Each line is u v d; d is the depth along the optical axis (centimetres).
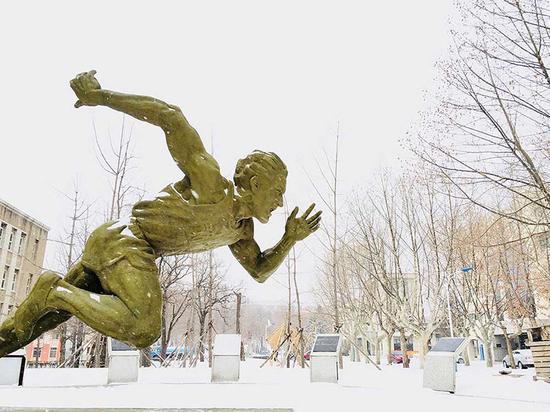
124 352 825
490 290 2381
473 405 605
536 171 848
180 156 302
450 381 830
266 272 359
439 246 1914
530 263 2011
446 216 1881
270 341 2280
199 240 312
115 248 291
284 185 335
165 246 308
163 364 1756
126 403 329
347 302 2427
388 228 1992
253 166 328
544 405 632
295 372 1193
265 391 566
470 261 2083
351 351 2942
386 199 1980
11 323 298
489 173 911
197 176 302
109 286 288
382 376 1153
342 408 455
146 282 286
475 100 881
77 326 2014
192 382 839
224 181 310
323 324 3559
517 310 2305
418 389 784
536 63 834
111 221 311
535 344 1195
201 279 2239
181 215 300
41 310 280
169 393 428
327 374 891
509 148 877
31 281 3400
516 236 1819
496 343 3681
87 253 300
